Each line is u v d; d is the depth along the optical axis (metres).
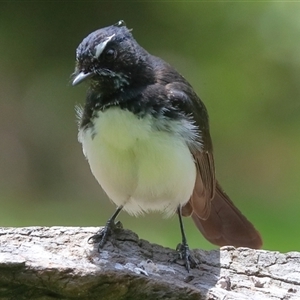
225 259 8.08
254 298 7.52
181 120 8.34
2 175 17.78
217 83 16.84
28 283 7.20
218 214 10.28
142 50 8.55
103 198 16.73
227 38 17.12
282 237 13.19
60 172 17.62
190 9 17.45
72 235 8.05
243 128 16.59
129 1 17.72
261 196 15.43
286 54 16.50
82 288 7.18
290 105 16.50
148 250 8.13
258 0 16.94
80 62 8.36
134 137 8.12
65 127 17.98
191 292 7.33
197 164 8.94
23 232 7.96
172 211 9.05
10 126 18.58
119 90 8.22
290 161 16.25
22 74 18.23
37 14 17.89
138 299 7.41
